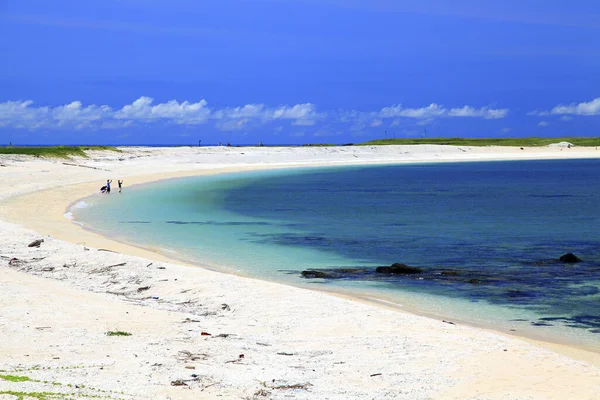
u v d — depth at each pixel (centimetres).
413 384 1373
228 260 3262
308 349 1653
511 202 6625
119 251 3322
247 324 1930
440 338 1775
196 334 1752
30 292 2111
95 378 1275
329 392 1291
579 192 7894
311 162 14275
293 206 6047
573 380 1425
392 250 3644
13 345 1511
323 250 3622
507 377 1435
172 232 4178
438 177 10944
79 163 10075
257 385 1308
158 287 2412
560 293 2592
